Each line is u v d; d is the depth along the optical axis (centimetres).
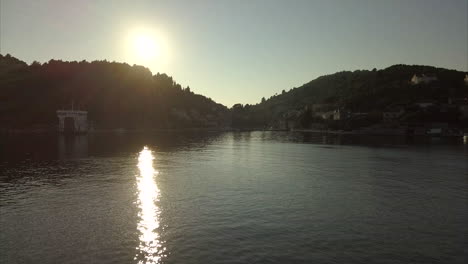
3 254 2573
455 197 4519
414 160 8675
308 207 3947
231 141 18275
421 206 4031
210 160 8819
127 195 4544
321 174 6419
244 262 2447
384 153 10562
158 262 2447
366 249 2698
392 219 3497
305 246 2747
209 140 19375
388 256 2567
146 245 2753
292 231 3102
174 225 3262
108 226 3228
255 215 3606
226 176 6159
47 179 5769
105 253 2595
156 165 7725
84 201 4200
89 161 8375
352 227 3231
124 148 12550
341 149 12162
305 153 10794
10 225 3253
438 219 3512
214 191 4822
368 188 5088
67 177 5978
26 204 4053
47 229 3136
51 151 10981
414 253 2631
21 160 8475
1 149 11575
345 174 6419
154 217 3522
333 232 3088
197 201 4216
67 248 2689
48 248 2688
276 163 8156
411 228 3212
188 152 11244
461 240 2909
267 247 2723
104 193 4672
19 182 5491
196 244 2777
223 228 3173
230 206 3969
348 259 2511
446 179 5875
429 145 13688
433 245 2794
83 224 3288
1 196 4481
